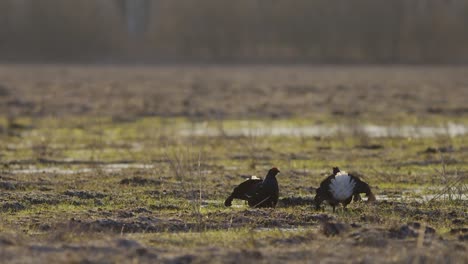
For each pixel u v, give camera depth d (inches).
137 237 754.2
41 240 725.9
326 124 2110.0
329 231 760.3
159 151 1546.5
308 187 1109.7
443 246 704.4
